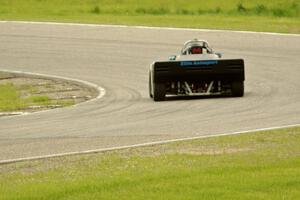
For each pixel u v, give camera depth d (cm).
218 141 5434
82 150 5366
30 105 8600
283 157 4647
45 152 5350
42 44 14338
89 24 15925
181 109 7381
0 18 17462
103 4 19688
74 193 3806
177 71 8000
